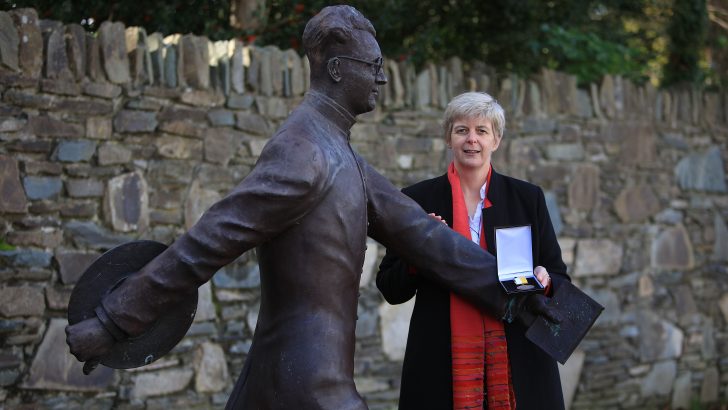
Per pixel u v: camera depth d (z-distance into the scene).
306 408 2.18
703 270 6.59
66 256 4.08
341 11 2.37
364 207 2.34
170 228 4.43
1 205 3.90
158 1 5.09
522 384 2.71
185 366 4.46
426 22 6.44
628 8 7.08
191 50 4.50
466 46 6.68
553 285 2.67
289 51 4.89
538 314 2.59
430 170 5.39
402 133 5.29
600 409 5.98
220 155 4.60
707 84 7.58
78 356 2.15
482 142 2.82
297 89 4.90
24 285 3.96
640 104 6.29
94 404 4.15
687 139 6.55
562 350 2.58
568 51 6.34
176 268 2.15
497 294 2.53
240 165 4.69
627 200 6.18
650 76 7.71
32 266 3.99
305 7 5.53
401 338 5.22
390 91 5.25
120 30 4.25
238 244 2.17
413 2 6.19
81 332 2.13
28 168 3.98
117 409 4.21
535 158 5.79
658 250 6.33
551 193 5.85
